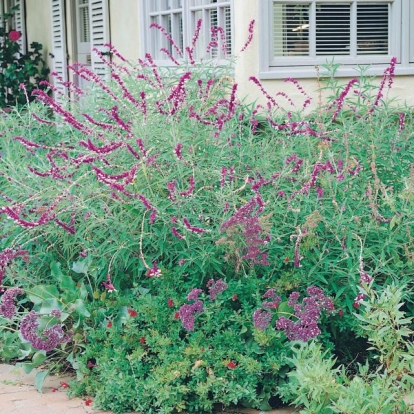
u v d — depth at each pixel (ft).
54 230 17.11
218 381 14.34
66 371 16.78
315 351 13.03
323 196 16.31
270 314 14.75
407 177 17.11
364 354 16.40
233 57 21.45
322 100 22.44
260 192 16.46
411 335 16.10
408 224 15.98
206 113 18.19
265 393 14.69
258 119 19.38
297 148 17.46
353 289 15.21
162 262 16.24
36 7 43.11
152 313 15.31
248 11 21.84
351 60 22.63
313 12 22.29
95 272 16.53
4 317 16.57
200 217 15.88
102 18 32.91
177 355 14.67
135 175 15.87
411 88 23.08
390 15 22.77
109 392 14.49
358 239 15.65
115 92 20.70
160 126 17.16
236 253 15.33
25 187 17.38
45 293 16.33
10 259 16.25
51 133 21.84
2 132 21.07
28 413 14.60
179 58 26.45
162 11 27.37
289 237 16.05
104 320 15.98
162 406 14.28
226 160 16.80
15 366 17.04
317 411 12.51
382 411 11.83
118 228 16.05
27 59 40.98
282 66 22.24
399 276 16.02
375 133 17.46
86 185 17.07
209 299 15.43
